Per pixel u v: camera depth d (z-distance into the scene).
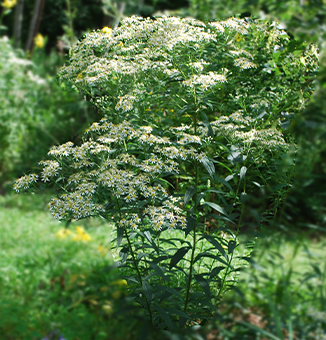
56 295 1.49
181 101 2.60
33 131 1.76
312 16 2.12
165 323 1.61
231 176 2.13
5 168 1.75
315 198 1.50
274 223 1.54
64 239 1.67
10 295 1.46
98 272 1.61
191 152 1.78
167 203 1.74
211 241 1.70
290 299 1.45
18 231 1.64
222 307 1.51
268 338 1.39
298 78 2.75
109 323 1.46
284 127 2.45
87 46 2.45
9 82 1.65
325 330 1.40
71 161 2.07
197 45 2.58
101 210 1.68
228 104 2.85
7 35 1.68
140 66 2.38
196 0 2.44
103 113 2.50
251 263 1.53
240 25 2.90
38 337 1.36
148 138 1.86
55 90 1.91
